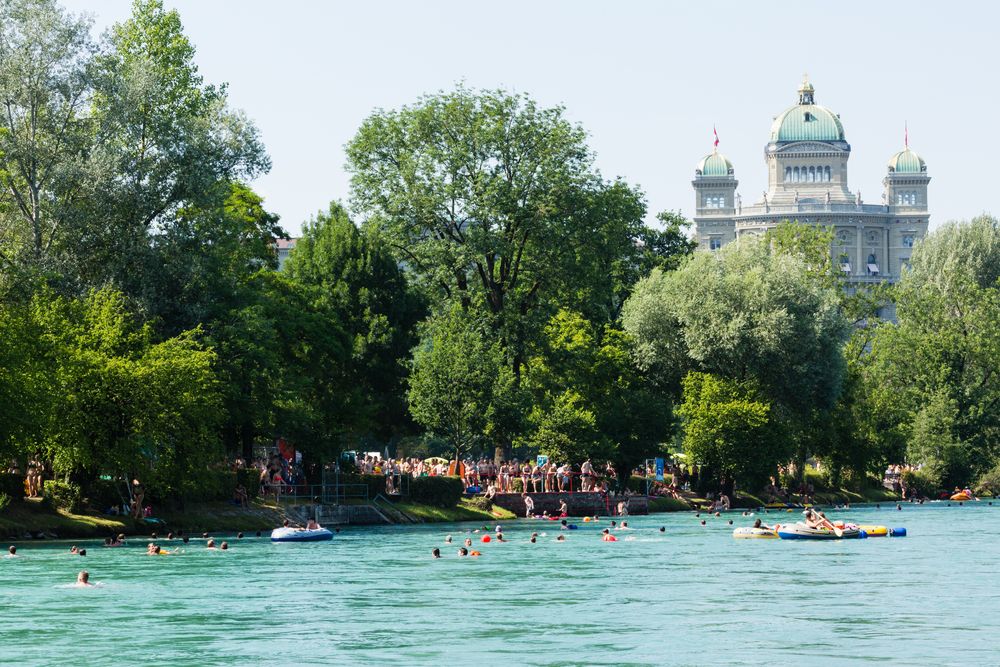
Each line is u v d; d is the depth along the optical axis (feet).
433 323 339.36
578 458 341.62
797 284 373.81
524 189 344.28
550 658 115.14
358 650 118.83
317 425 285.64
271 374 272.10
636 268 472.85
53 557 193.36
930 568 189.57
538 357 364.79
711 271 379.14
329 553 208.33
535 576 176.86
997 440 474.08
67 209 257.14
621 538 247.91
